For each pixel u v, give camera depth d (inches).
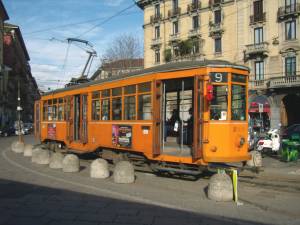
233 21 1868.8
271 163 700.0
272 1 1720.0
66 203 363.9
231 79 485.4
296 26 1643.7
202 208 349.7
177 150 506.6
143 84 546.0
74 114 766.5
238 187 459.8
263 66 1755.7
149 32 2295.8
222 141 476.7
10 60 3211.1
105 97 642.8
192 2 2058.3
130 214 324.8
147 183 480.1
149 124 528.7
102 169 516.4
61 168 627.8
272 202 381.1
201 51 1994.3
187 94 505.0
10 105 3095.5
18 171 590.9
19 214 323.6
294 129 1018.1
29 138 1838.1
